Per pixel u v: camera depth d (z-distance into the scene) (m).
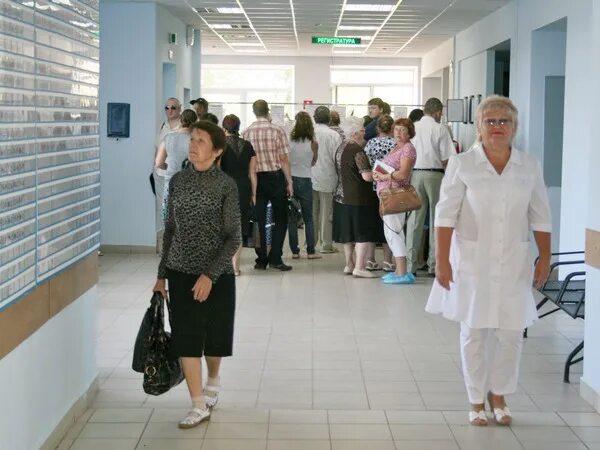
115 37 11.01
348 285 8.80
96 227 4.91
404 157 8.29
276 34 16.61
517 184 4.26
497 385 4.46
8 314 3.46
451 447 4.18
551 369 5.71
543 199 4.35
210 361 4.73
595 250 4.83
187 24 14.36
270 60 22.47
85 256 4.66
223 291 4.42
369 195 9.03
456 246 4.37
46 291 3.98
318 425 4.49
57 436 4.16
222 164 8.80
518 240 4.31
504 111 4.21
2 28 3.33
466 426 4.48
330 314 7.43
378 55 21.69
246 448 4.15
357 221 9.09
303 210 10.45
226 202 4.34
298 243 11.71
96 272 4.96
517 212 4.29
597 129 4.81
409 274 8.88
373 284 8.85
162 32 11.68
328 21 14.28
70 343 4.42
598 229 4.79
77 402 4.54
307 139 10.23
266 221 9.59
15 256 3.50
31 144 3.70
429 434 4.36
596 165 4.83
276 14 13.27
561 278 8.71
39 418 3.90
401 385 5.36
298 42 18.41
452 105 13.90
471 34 14.40
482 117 4.27
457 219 4.36
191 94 15.37
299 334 6.70
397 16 13.33
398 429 4.43
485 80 13.27
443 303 4.42
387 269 9.73
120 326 6.85
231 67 22.84
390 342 6.46
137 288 8.55
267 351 6.17
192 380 4.45
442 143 8.97
